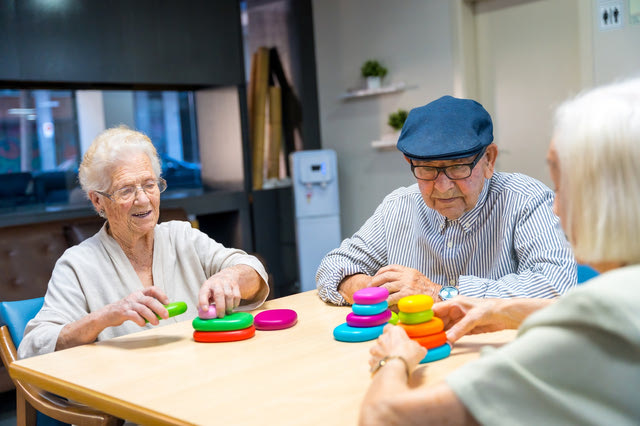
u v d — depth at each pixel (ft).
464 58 15.01
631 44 12.44
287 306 5.86
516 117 14.80
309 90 17.75
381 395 2.77
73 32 12.91
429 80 15.66
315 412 3.20
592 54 13.01
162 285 6.21
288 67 17.75
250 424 3.10
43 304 5.95
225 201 15.38
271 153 17.35
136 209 5.82
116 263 5.98
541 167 14.47
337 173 17.83
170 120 16.55
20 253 10.56
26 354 5.22
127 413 3.57
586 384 2.34
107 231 6.20
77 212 12.88
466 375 2.51
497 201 5.74
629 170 2.53
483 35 15.15
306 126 17.72
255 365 4.09
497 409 2.43
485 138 5.31
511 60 14.71
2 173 14.25
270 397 3.47
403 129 5.52
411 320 3.98
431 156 5.16
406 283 5.19
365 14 16.78
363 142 17.25
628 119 2.54
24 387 5.18
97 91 15.46
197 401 3.49
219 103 16.01
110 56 13.43
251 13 18.04
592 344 2.33
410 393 2.59
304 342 4.58
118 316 4.91
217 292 5.01
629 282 2.34
